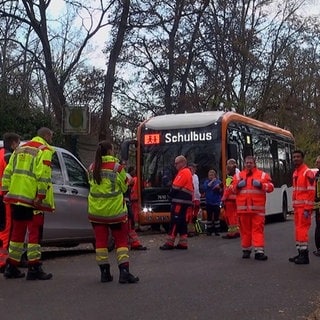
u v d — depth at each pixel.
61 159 11.55
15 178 8.59
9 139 9.46
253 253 12.21
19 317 6.52
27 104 24.77
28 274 8.74
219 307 7.12
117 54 26.20
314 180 10.79
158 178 17.64
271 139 22.28
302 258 10.70
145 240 15.63
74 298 7.49
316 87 42.12
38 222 8.73
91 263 10.78
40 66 25.25
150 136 17.91
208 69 36.97
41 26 24.95
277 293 8.01
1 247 9.36
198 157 17.31
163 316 6.64
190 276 9.25
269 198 21.11
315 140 44.75
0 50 30.38
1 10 24.39
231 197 15.38
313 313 6.84
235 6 37.41
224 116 17.53
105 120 26.02
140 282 8.64
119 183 8.43
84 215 11.86
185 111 36.06
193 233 16.38
